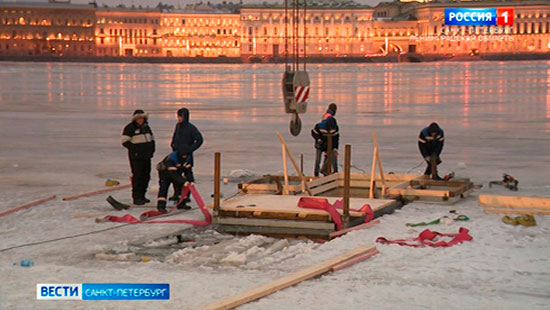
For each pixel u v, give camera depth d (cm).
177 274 858
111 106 4269
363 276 843
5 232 1115
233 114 3619
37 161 1956
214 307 709
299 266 901
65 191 1495
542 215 1189
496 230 1080
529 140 2391
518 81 7788
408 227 1105
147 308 726
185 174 1299
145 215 1215
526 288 799
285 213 1111
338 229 1087
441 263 898
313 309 721
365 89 6300
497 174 1681
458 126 2905
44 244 1030
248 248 1013
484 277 841
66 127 2938
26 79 8781
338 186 1480
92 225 1162
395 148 2206
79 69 13938
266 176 1462
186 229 1137
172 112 3784
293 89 1327
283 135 2595
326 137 1587
